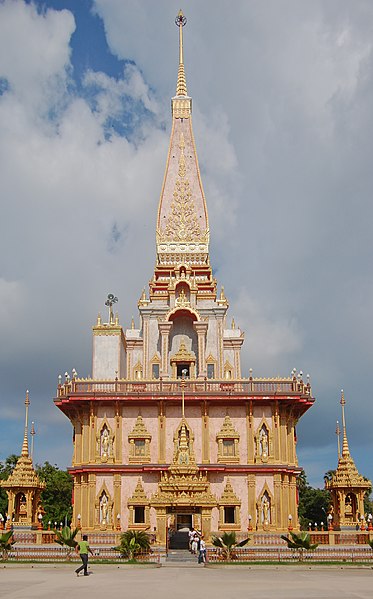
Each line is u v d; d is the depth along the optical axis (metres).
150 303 79.69
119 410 65.69
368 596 28.67
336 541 59.28
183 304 77.00
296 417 70.25
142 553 54.56
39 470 107.00
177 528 70.81
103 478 64.00
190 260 83.50
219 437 64.94
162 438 65.06
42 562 52.03
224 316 78.62
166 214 85.12
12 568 47.94
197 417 65.81
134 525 62.25
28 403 70.75
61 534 54.41
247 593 29.84
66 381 67.56
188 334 77.50
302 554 53.88
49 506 101.31
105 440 65.12
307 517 105.12
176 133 89.25
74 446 66.62
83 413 66.69
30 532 60.22
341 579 38.62
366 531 60.69
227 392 65.25
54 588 32.41
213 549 57.41
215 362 76.62
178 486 59.66
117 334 74.56
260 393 65.19
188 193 85.94
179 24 95.19
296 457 68.25
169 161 87.69
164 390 66.06
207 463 64.31
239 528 62.53
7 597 28.38
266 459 64.44
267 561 53.31
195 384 66.44
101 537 60.06
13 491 66.69
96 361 73.69
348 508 68.56
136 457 64.44
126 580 37.28
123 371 76.69
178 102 91.00
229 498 63.06
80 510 63.94
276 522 62.88
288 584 34.84
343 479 66.75
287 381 66.19
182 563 51.84
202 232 84.44
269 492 63.62
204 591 30.73
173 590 31.25
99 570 45.84
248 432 65.31
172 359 75.00
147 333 78.31
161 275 82.81
